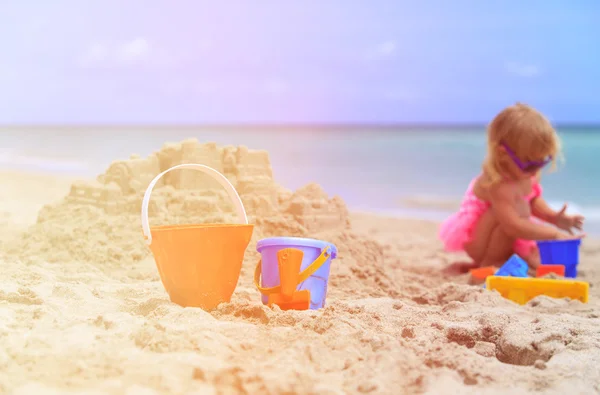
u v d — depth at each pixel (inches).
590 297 70.6
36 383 39.0
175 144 79.7
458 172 300.4
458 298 65.9
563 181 273.0
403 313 57.2
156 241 52.2
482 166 87.3
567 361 45.9
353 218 146.0
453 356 44.8
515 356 49.8
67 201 79.4
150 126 1626.5
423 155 420.5
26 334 46.3
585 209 191.2
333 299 62.3
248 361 42.5
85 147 473.7
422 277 82.0
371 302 60.6
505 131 82.8
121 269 68.2
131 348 43.9
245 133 1034.1
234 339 45.9
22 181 187.3
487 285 69.8
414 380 41.1
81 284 59.8
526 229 82.8
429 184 251.9
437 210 181.9
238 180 77.0
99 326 48.7
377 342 46.2
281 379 39.5
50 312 50.9
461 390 40.8
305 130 1266.0
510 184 84.2
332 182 255.9
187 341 44.1
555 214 91.5
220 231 52.6
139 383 39.0
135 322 48.9
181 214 73.3
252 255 70.9
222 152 79.5
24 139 633.6
